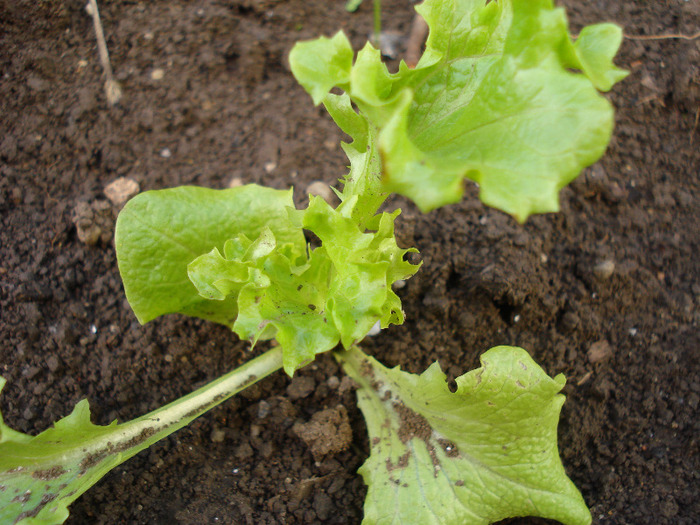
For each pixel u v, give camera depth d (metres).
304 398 0.17
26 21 0.20
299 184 0.19
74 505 0.15
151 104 0.20
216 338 0.17
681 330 0.18
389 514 0.15
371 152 0.13
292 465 0.17
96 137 0.19
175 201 0.15
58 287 0.17
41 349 0.17
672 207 0.19
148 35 0.21
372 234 0.12
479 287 0.17
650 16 0.21
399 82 0.12
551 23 0.10
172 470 0.16
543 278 0.18
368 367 0.16
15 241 0.17
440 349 0.18
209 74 0.21
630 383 0.18
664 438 0.17
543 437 0.15
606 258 0.18
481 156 0.10
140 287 0.15
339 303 0.13
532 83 0.10
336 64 0.11
